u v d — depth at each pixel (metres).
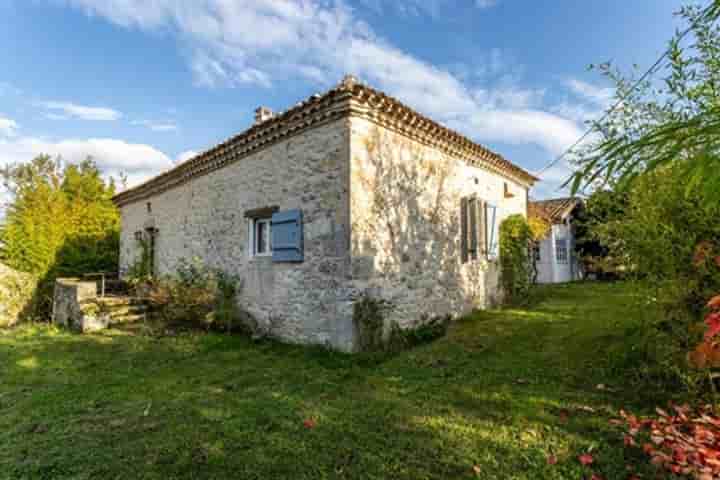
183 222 8.20
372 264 4.95
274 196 5.80
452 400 3.18
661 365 3.16
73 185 15.14
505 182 8.76
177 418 3.01
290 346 5.19
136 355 4.95
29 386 3.88
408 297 5.54
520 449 2.36
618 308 4.69
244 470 2.27
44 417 3.08
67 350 5.31
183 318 6.54
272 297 5.76
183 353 4.98
